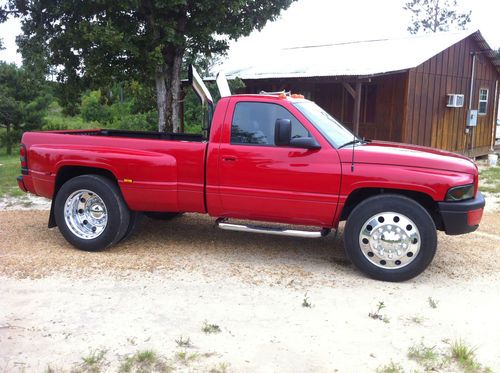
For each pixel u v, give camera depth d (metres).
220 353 3.72
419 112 15.64
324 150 5.32
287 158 5.39
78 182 5.93
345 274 5.44
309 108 5.80
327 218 5.42
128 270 5.40
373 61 15.32
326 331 4.11
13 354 3.68
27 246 6.21
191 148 5.69
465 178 5.11
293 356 3.71
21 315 4.31
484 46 17.58
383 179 5.14
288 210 5.50
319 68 15.77
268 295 4.81
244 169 5.51
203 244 6.41
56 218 6.09
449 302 4.75
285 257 5.97
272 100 5.57
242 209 5.66
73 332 4.02
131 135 7.27
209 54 13.42
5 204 8.95
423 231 5.06
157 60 11.38
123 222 5.98
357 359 3.68
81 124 30.72
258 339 3.95
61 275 5.23
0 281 5.05
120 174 5.84
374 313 4.45
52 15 11.39
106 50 11.33
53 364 3.54
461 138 17.73
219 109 5.68
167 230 7.05
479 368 3.56
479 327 4.24
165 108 12.72
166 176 5.74
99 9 11.10
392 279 5.20
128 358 3.61
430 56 14.79
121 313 4.37
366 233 5.24
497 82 19.36
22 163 6.38
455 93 17.02
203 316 4.34
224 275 5.31
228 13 12.20
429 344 3.92
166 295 4.77
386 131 16.17
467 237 7.01
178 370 3.48
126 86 13.08
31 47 11.52
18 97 20.11
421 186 5.07
